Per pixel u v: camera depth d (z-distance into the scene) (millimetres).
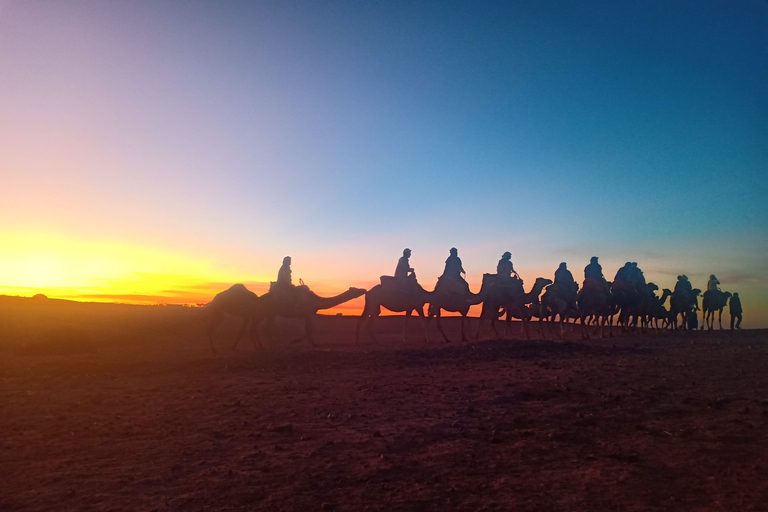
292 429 9430
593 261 31344
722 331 35875
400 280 25672
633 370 15547
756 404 10789
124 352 22188
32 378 15344
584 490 6523
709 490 6449
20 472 7254
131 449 8312
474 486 6707
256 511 5969
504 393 12359
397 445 8484
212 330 21812
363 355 19328
